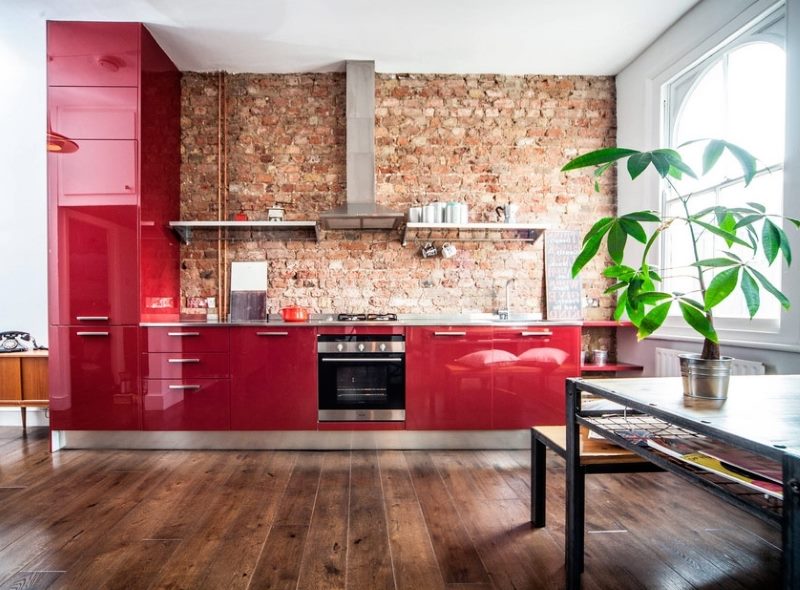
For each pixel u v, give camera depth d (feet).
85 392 10.38
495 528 6.76
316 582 5.44
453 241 13.10
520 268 13.23
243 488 8.27
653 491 8.05
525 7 10.18
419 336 10.65
